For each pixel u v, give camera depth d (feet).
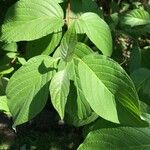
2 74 1.21
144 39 1.58
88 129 1.11
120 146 0.91
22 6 1.01
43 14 1.01
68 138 2.15
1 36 1.01
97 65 0.94
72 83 0.97
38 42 1.08
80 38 1.13
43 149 2.11
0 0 1.33
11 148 2.09
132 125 0.93
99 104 0.92
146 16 1.42
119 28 1.44
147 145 0.91
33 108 0.96
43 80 0.97
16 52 1.26
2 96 1.10
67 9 1.07
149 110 1.04
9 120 2.11
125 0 1.82
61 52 0.92
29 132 2.16
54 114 2.11
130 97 0.91
